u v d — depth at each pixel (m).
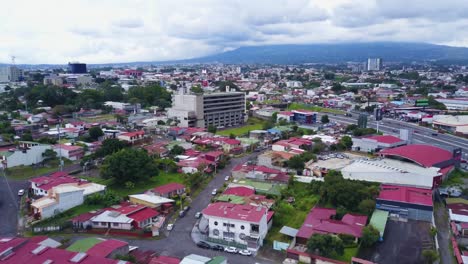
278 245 65.00
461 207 79.62
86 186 89.75
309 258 60.12
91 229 72.25
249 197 83.31
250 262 60.78
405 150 110.50
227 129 179.75
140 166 95.62
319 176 99.94
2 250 53.84
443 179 98.56
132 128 163.88
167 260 56.69
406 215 76.81
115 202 82.75
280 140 143.00
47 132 146.50
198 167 104.62
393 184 91.38
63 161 115.75
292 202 84.06
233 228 66.81
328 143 135.00
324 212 76.12
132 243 67.31
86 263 51.19
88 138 140.88
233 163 118.19
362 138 133.75
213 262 53.84
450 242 67.12
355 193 78.44
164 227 73.94
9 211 81.38
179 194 89.81
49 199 80.50
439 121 176.25
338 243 60.03
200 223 74.69
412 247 64.94
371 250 63.75
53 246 61.62
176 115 174.88
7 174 104.31
